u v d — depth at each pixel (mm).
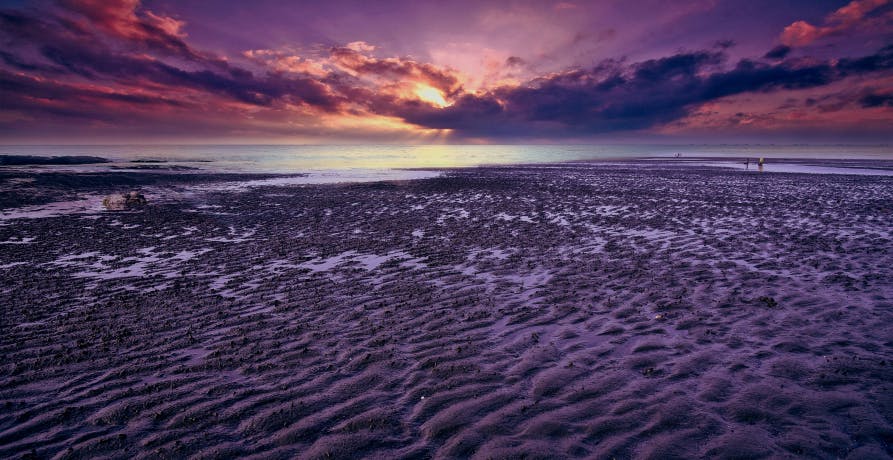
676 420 4758
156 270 11688
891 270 10539
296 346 6883
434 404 5184
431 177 45250
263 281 10586
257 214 21469
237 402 5297
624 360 6230
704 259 11992
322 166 65812
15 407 5258
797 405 4980
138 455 4375
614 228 16906
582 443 4418
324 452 4355
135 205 24141
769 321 7539
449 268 11578
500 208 22984
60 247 14539
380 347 6812
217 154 120312
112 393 5531
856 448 4258
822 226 16750
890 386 5316
